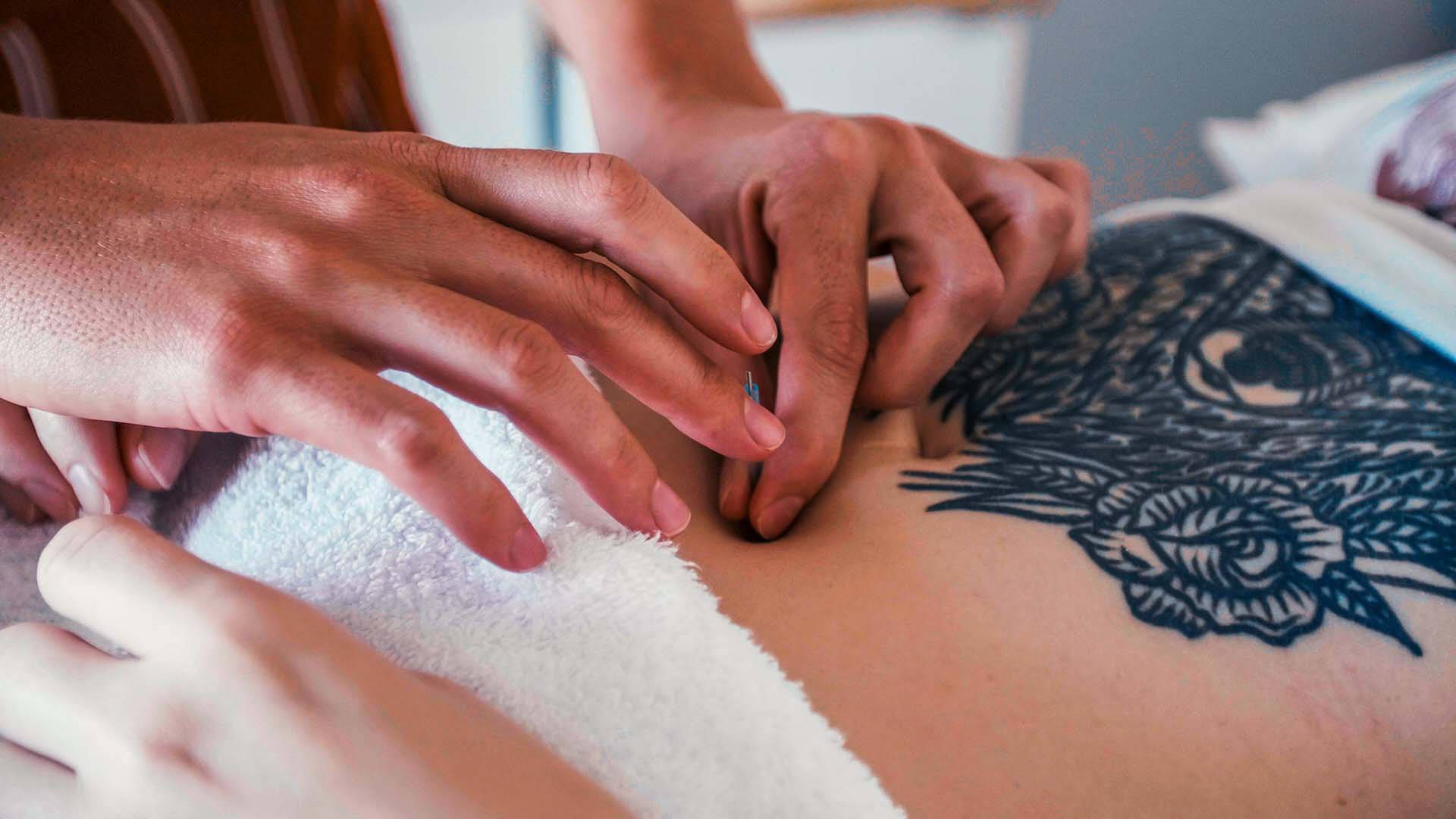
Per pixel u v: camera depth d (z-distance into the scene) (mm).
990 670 382
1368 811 355
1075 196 627
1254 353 574
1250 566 424
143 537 314
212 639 278
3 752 297
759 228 527
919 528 452
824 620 400
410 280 371
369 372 365
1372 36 1505
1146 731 365
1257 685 380
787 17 1724
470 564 355
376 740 261
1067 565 426
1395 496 457
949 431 552
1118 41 1706
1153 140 1748
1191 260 666
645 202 389
